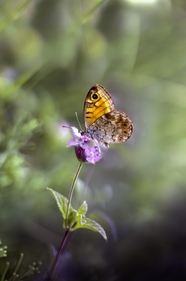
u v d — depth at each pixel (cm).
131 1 57
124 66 60
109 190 52
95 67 58
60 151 54
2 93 52
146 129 60
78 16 54
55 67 56
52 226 52
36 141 54
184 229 54
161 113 61
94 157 42
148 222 54
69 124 56
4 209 51
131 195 57
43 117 54
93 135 43
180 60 62
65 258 48
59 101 57
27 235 51
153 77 61
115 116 43
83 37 56
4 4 51
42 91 56
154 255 52
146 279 50
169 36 61
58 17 54
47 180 52
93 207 54
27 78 53
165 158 60
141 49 61
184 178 60
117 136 44
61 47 55
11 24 53
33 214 52
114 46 58
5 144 49
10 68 53
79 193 48
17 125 50
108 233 51
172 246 53
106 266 50
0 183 49
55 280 45
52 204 54
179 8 61
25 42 53
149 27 60
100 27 57
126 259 51
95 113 43
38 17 53
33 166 53
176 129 61
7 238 50
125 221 54
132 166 59
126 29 58
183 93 61
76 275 49
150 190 58
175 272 51
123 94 60
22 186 51
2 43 53
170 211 56
